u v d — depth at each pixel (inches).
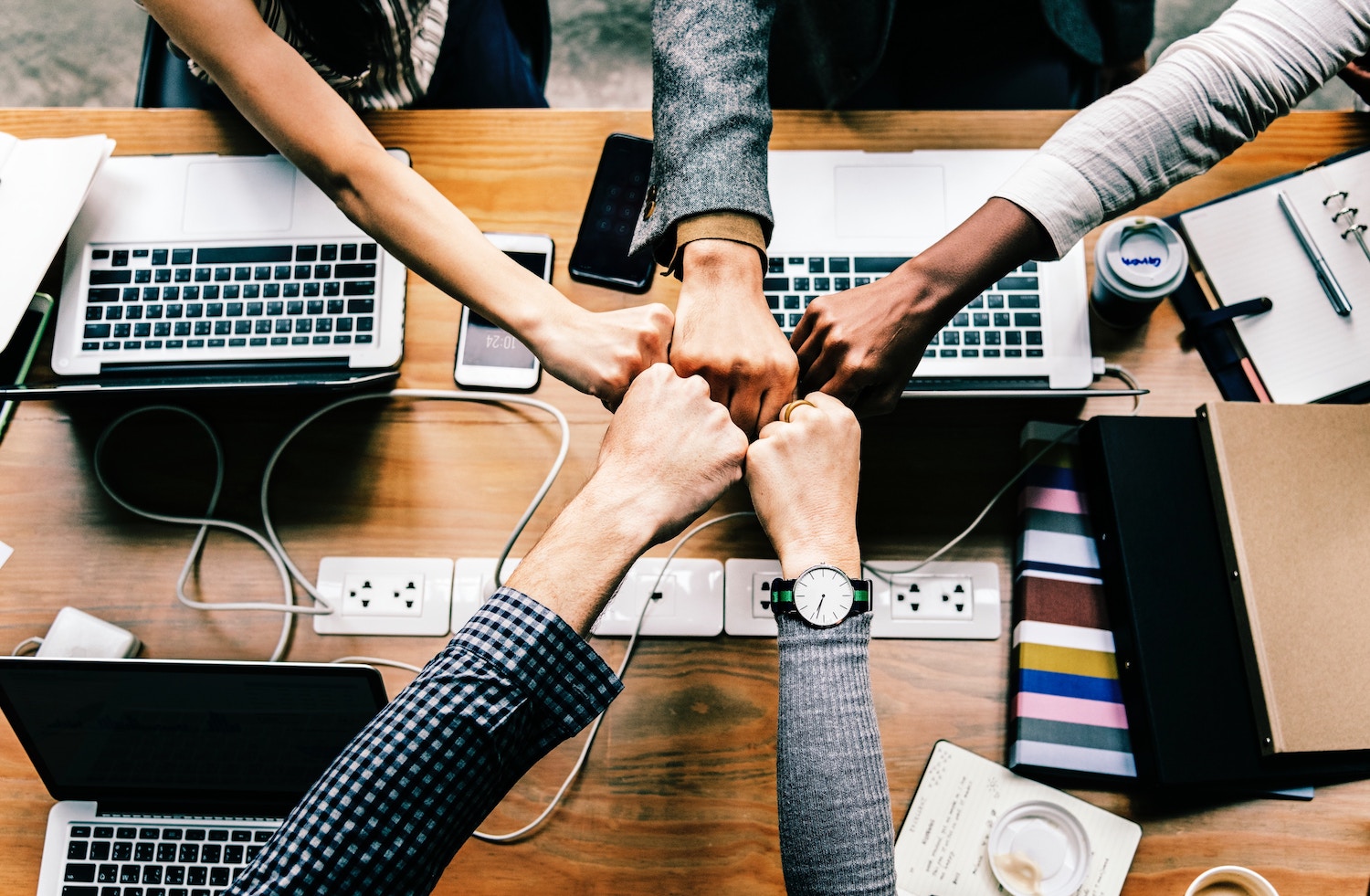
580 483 36.9
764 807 34.6
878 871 25.3
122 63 72.4
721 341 30.2
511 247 38.0
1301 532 33.1
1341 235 36.3
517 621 24.7
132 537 36.9
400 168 31.7
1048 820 33.9
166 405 37.5
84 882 33.8
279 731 32.4
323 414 37.6
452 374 37.7
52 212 35.3
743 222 30.5
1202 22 69.4
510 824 34.7
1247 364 36.6
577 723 25.2
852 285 36.2
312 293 36.1
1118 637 34.3
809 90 44.3
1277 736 31.6
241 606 35.0
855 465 29.5
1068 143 30.5
